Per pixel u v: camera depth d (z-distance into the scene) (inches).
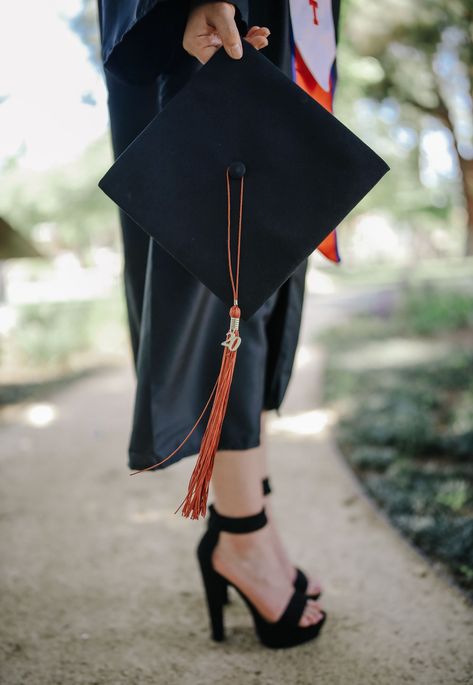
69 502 118.6
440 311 380.5
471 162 528.1
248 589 65.2
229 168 49.2
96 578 85.8
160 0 46.9
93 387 271.6
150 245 57.5
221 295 50.6
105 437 175.2
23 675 63.8
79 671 64.3
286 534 98.9
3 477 137.9
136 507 114.3
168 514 110.0
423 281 519.8
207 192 49.8
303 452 147.7
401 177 726.5
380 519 101.6
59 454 157.6
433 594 76.6
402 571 83.1
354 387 214.5
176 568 88.3
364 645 66.7
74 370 321.1
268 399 69.4
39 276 902.4
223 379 51.0
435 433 140.6
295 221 49.4
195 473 51.6
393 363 256.1
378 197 744.3
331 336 386.6
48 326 356.8
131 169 49.1
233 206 49.8
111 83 60.9
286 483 125.0
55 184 505.7
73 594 81.3
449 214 902.4
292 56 60.4
